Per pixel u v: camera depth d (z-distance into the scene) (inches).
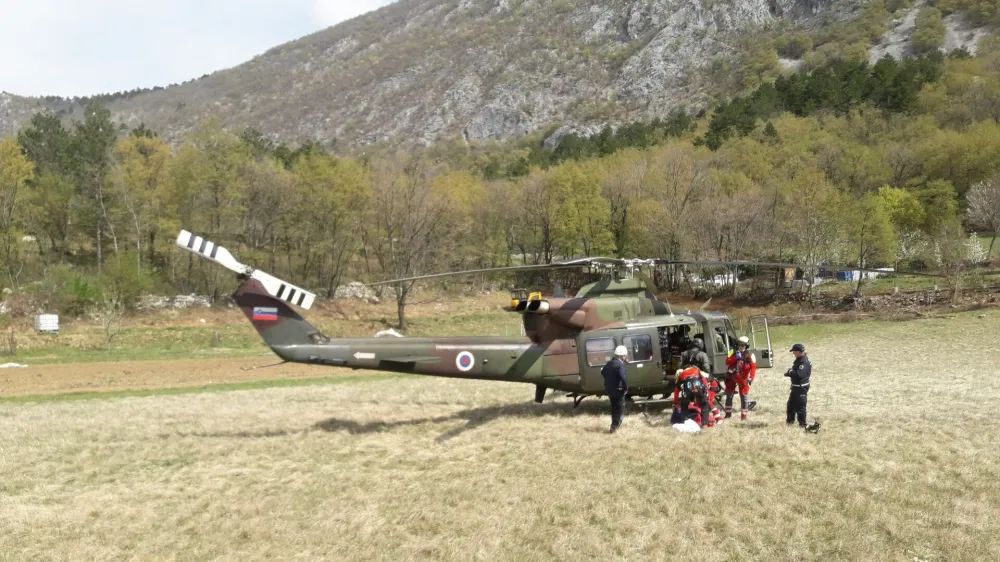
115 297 1921.8
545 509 395.5
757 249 2287.2
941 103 4303.6
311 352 586.9
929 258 2397.9
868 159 3270.2
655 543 347.9
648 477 439.8
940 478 420.8
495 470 470.3
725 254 2359.7
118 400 845.2
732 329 645.9
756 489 409.7
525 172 4773.6
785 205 2420.0
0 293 2023.9
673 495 406.9
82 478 482.9
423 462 498.6
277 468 493.0
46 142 3887.8
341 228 2571.4
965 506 374.0
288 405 756.0
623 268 619.2
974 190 2608.3
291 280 2699.3
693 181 2677.2
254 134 4313.5
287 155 4286.4
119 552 356.8
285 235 2723.9
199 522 393.1
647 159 3373.5
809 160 3272.6
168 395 909.8
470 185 3225.9
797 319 1849.2
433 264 2662.4
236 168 2502.5
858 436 521.3
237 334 1969.7
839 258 2247.8
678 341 629.9
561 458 488.7
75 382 1111.0
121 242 2682.1
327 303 2413.9
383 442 557.9
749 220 2326.5
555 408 666.8
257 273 589.9
